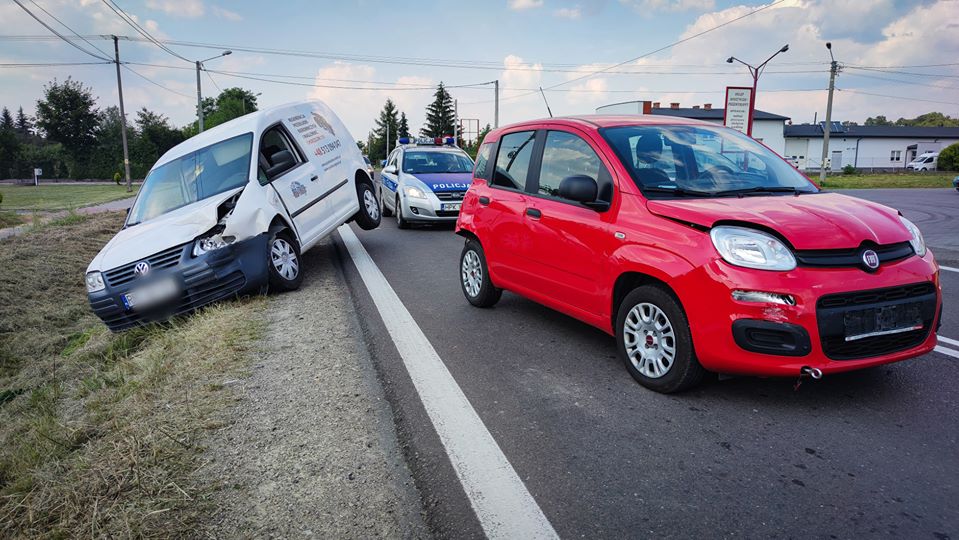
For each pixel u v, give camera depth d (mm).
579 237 4113
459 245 9836
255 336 4980
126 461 2928
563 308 4438
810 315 3004
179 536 2365
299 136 7945
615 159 4004
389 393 3730
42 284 9375
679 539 2260
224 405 3604
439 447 3029
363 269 7898
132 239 6199
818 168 68250
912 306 3229
